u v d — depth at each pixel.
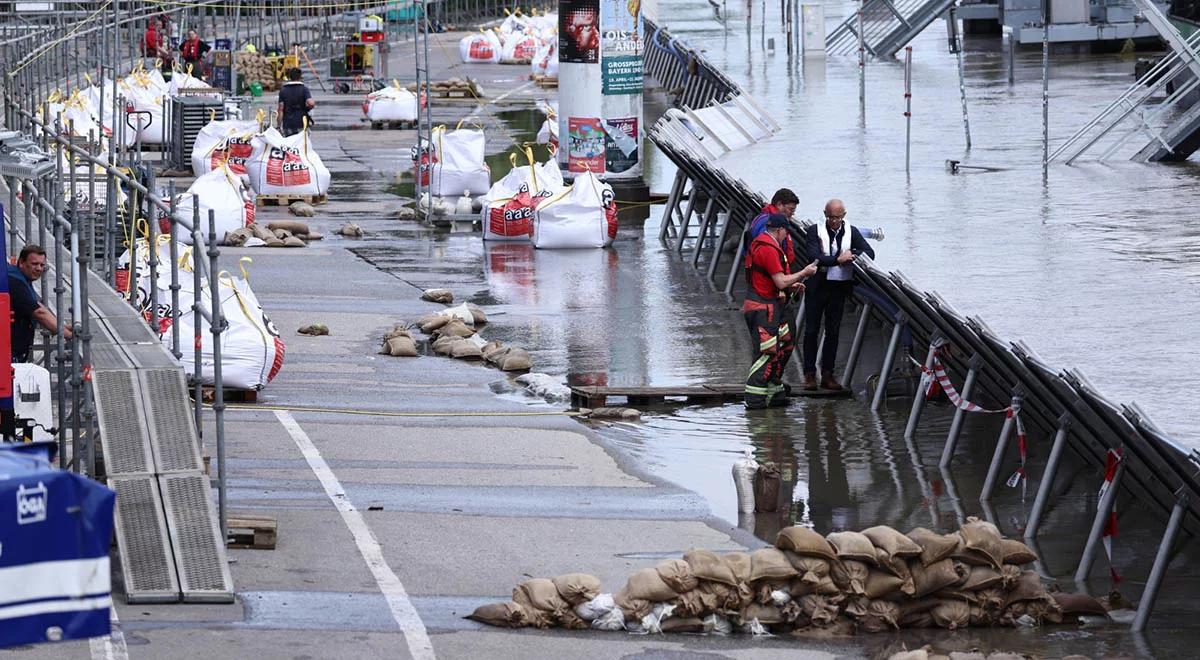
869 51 132.38
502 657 19.06
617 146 67.56
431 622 20.20
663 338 41.19
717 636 20.45
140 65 92.81
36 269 26.25
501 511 25.66
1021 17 130.25
